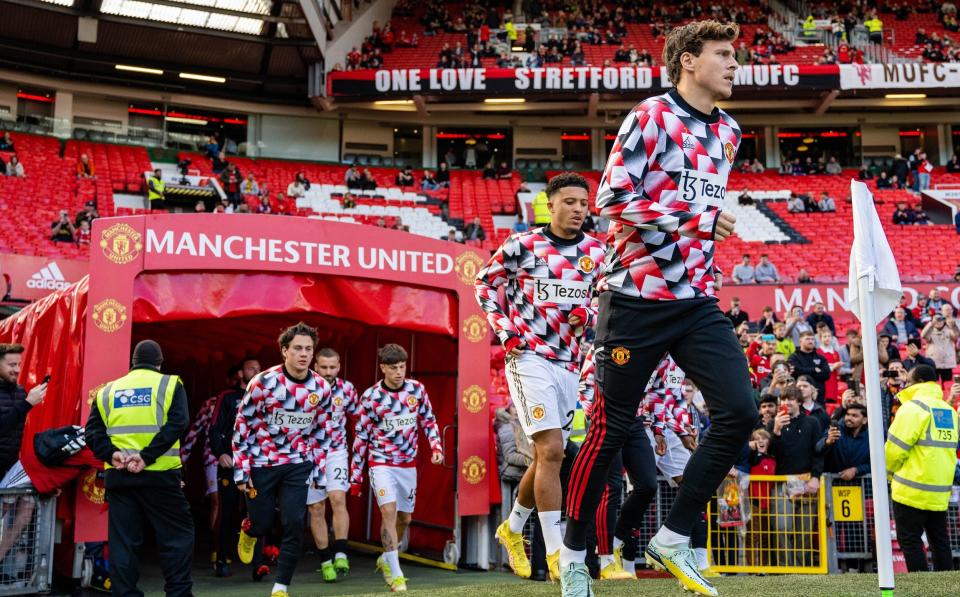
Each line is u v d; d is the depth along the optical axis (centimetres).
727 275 2098
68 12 2216
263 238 675
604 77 2527
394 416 668
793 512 696
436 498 802
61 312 654
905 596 307
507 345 402
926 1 3125
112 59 2488
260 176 2578
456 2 3133
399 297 733
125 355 620
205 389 1165
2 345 577
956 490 700
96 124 2525
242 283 673
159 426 486
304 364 575
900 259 2122
